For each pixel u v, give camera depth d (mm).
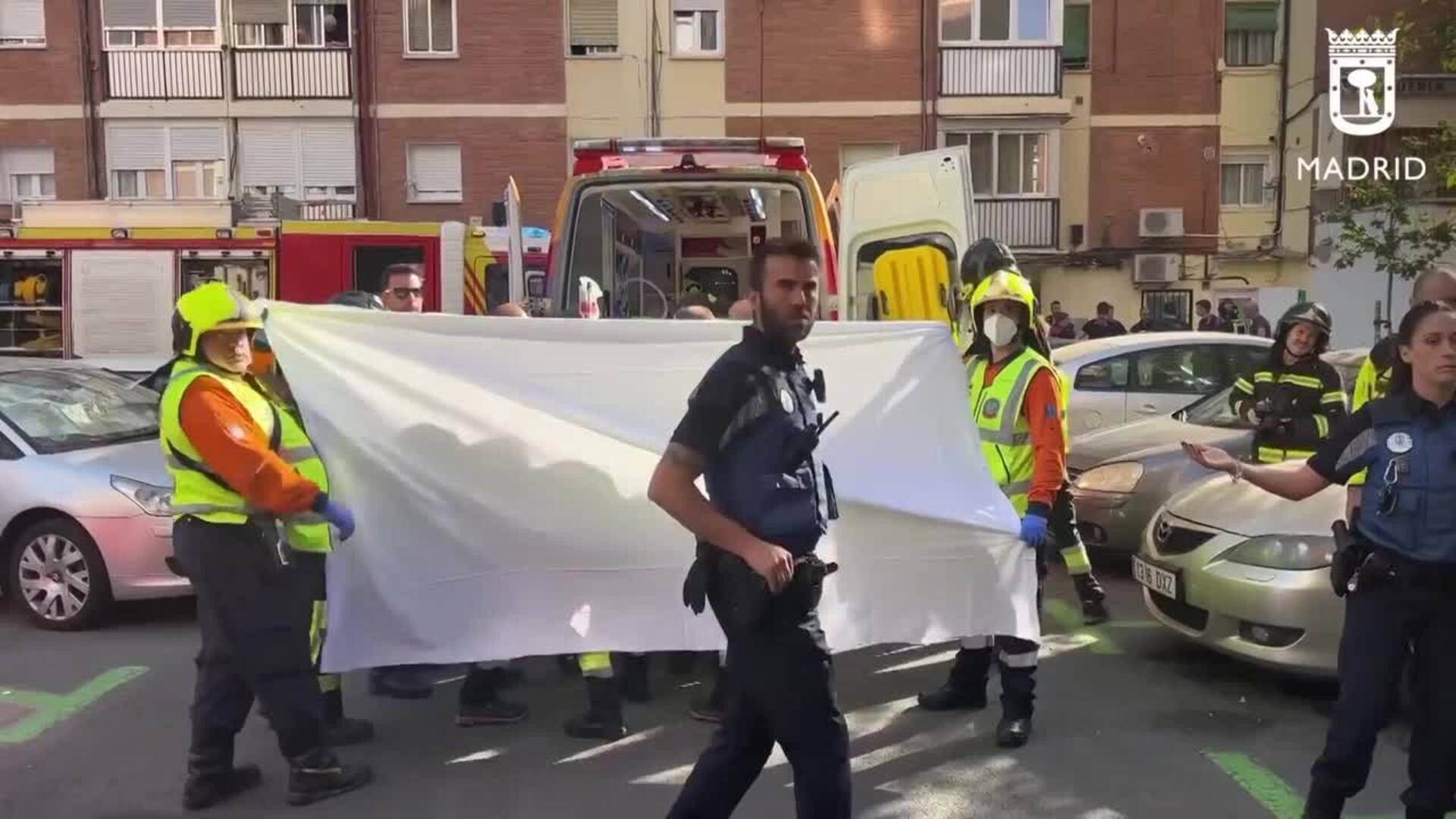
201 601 3934
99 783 4266
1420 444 3348
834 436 4457
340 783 4121
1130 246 21672
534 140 20656
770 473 2922
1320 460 3615
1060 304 21531
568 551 4430
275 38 20766
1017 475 4582
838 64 20656
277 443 3988
